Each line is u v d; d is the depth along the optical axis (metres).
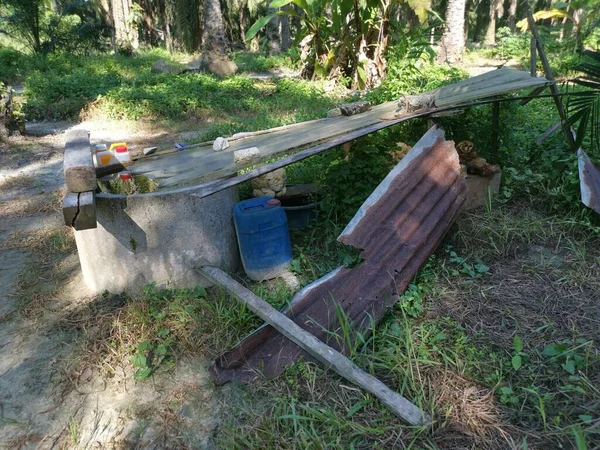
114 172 4.07
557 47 14.00
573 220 4.14
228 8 35.09
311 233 4.39
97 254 3.60
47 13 24.39
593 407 2.44
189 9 28.70
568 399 2.51
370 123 4.31
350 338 2.91
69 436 2.56
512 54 16.33
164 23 34.38
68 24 24.39
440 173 4.12
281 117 9.60
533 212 4.51
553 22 22.50
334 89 11.90
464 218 4.35
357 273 3.29
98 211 3.40
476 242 4.05
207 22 16.89
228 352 2.90
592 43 12.97
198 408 2.67
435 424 2.40
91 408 2.72
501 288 3.51
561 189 4.48
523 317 3.18
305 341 2.83
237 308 3.28
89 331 3.31
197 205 3.51
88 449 2.47
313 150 3.54
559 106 5.02
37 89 11.75
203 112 10.77
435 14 10.62
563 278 3.55
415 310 3.23
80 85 12.12
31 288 3.96
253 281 3.81
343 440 2.36
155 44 35.72
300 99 11.23
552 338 2.97
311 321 3.03
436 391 2.58
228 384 2.79
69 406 2.75
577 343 2.91
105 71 17.17
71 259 4.43
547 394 2.50
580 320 3.12
